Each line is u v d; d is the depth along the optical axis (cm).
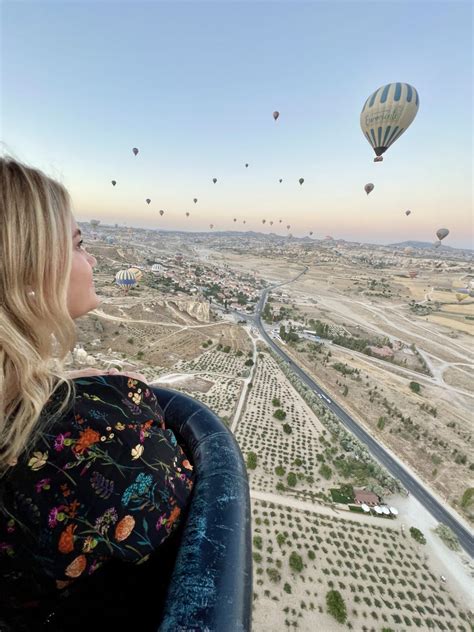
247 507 113
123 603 99
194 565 90
